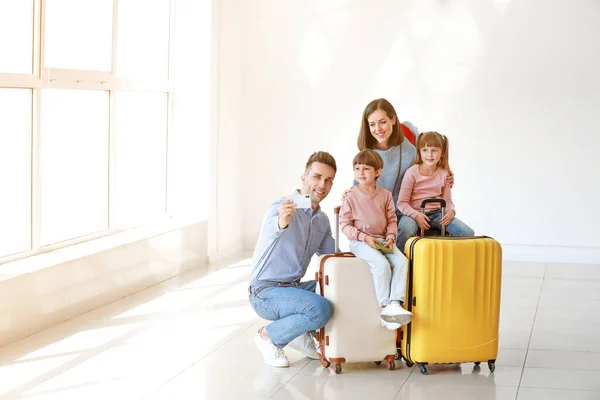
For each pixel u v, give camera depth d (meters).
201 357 5.38
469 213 9.02
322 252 5.40
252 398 4.61
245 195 9.51
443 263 4.95
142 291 7.30
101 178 7.30
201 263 8.52
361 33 9.12
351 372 5.11
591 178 8.77
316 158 5.17
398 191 5.65
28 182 6.30
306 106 9.30
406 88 9.05
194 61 8.48
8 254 6.14
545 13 8.73
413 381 4.95
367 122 5.52
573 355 5.55
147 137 8.12
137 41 7.85
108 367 5.14
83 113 6.99
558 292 7.45
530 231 8.92
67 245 6.81
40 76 6.29
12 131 6.11
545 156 8.84
